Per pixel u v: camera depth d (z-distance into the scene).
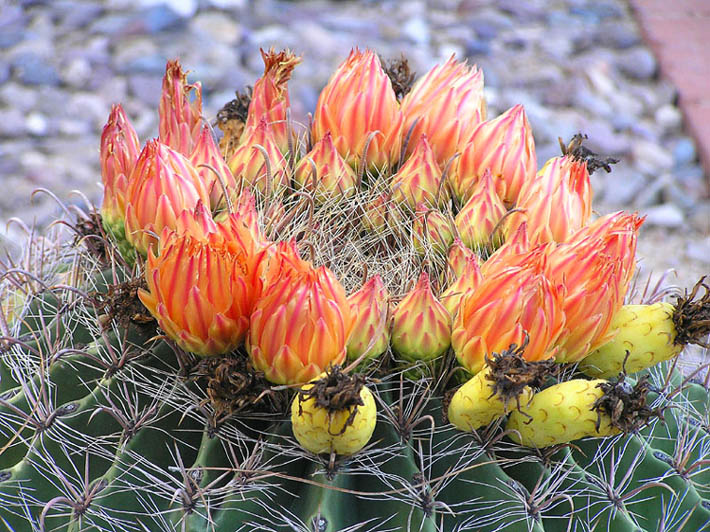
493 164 0.53
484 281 0.46
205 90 1.55
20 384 0.53
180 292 0.44
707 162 1.47
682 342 0.49
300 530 0.45
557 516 0.48
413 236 0.52
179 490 0.45
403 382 0.48
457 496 0.47
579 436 0.45
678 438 0.53
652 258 1.28
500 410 0.45
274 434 0.46
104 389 0.49
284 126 0.55
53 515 0.48
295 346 0.44
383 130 0.53
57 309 0.54
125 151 0.51
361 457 0.47
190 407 0.47
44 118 1.48
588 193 0.51
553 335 0.45
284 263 0.45
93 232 0.57
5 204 1.29
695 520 0.51
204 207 0.47
